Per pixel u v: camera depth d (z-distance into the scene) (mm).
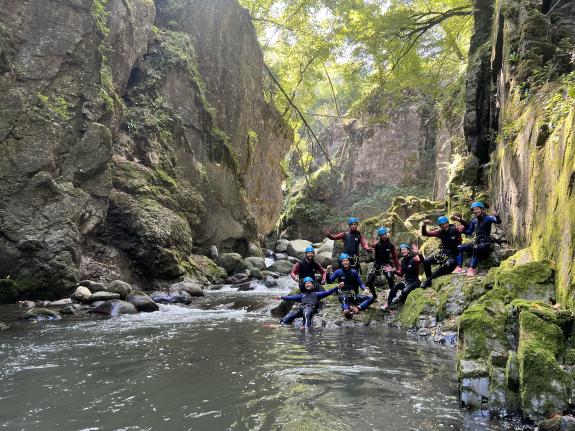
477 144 12758
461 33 20969
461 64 17828
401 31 17094
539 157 6492
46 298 9930
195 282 13789
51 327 7355
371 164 30953
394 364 5203
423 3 17750
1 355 5484
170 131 15766
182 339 6539
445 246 8617
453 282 7820
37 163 10234
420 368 5031
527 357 3568
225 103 19500
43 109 10734
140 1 15148
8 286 9508
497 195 10477
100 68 12148
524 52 8984
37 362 5184
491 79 12117
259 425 3408
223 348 5977
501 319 4359
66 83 11352
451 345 6301
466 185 12727
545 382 3463
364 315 8352
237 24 20312
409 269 8680
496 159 10688
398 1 16719
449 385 4391
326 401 3926
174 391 4191
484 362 3986
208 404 3854
